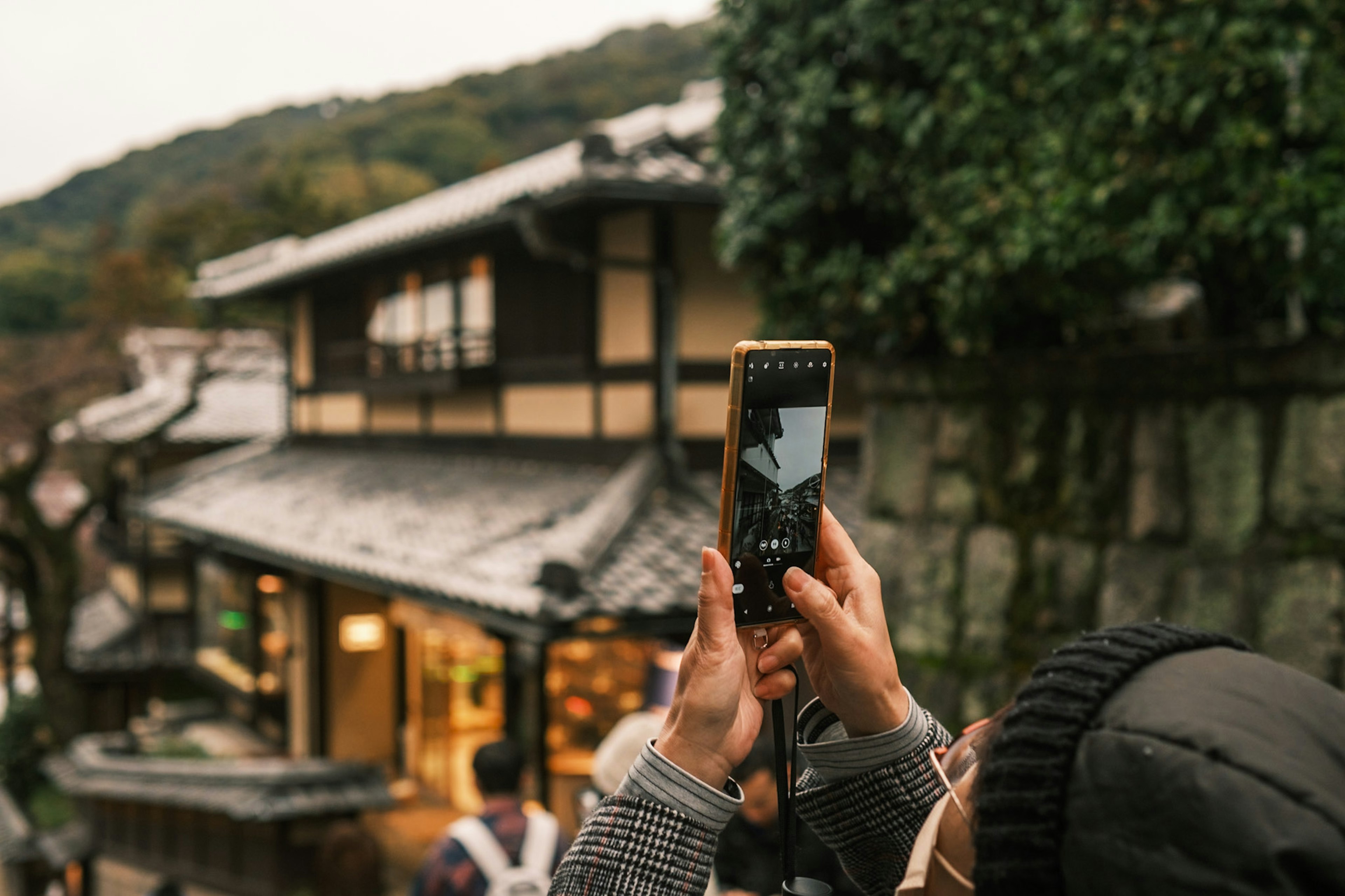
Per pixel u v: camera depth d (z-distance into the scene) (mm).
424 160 50812
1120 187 3205
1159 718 514
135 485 19188
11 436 16094
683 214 8109
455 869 2891
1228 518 3066
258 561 13062
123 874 9344
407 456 12133
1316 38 2918
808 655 887
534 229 7469
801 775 1030
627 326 8375
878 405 4418
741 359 786
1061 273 3559
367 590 8430
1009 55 3654
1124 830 491
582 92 54250
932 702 3994
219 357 21516
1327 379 2781
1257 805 463
